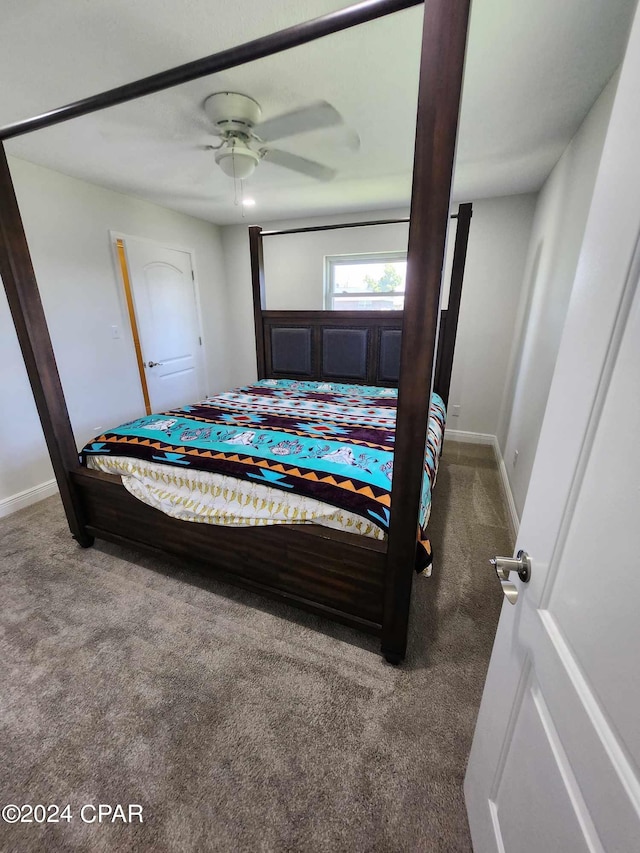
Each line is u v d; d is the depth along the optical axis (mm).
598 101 1618
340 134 1970
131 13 1187
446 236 885
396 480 1155
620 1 1121
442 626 1567
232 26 1245
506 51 1347
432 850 903
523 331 2922
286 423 2113
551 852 509
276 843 918
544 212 2637
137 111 1750
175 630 1544
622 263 437
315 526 1428
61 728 1179
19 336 1686
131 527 1879
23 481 2576
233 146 1861
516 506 2289
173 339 3771
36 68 1456
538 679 589
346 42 1293
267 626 1561
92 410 3029
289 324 3480
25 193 2393
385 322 3180
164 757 1100
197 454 1683
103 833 941
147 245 3322
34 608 1658
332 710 1228
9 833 945
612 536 427
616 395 440
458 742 1135
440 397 2963
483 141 2074
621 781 385
